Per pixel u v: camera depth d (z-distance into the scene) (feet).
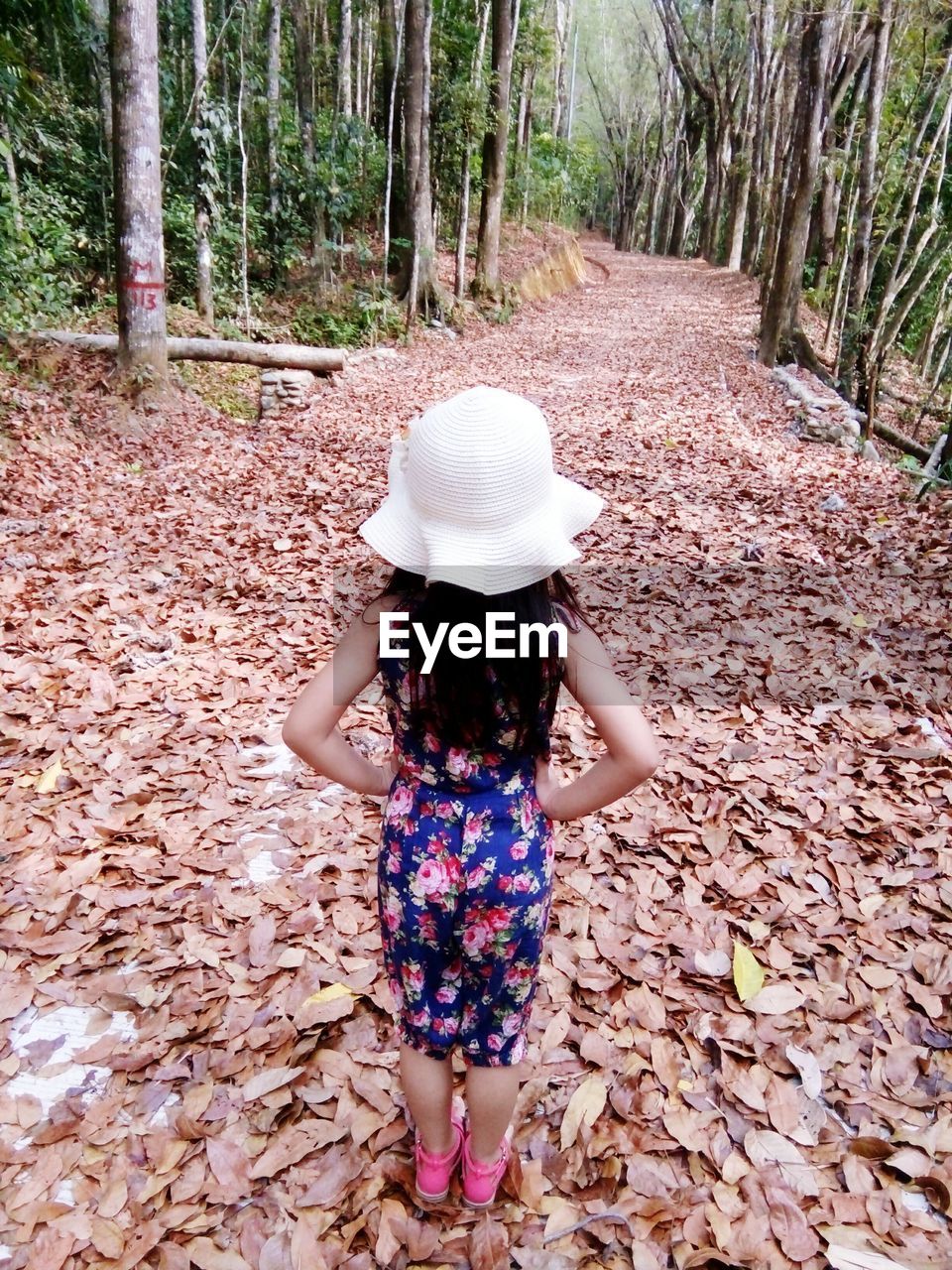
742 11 87.45
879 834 9.52
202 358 28.99
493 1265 5.48
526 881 4.91
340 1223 5.76
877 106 37.60
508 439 4.16
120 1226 5.68
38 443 22.49
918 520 20.27
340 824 9.79
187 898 8.60
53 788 10.17
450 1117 5.66
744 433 29.07
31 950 7.95
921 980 7.70
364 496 21.12
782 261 42.60
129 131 24.76
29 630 13.67
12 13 33.09
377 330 43.96
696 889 8.71
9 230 28.66
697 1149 6.15
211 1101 6.52
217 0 47.60
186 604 15.15
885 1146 6.11
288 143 47.65
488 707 4.53
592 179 140.67
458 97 52.49
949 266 47.24
